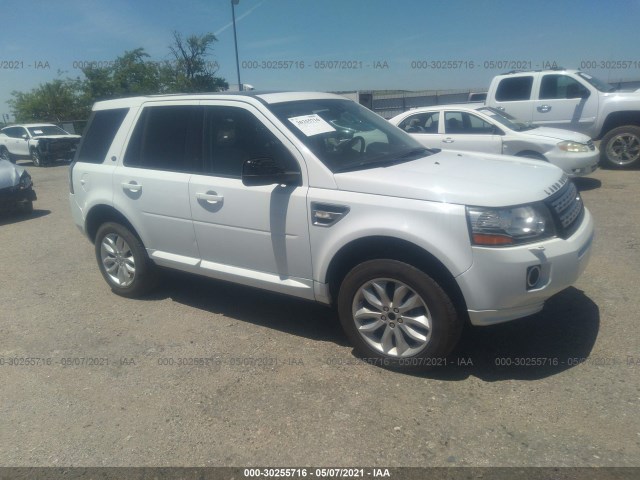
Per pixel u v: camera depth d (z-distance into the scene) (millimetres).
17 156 21969
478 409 3215
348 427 3145
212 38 28031
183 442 3123
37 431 3314
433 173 3711
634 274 5043
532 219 3314
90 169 5262
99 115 5359
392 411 3260
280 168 3775
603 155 10836
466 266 3248
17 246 7816
